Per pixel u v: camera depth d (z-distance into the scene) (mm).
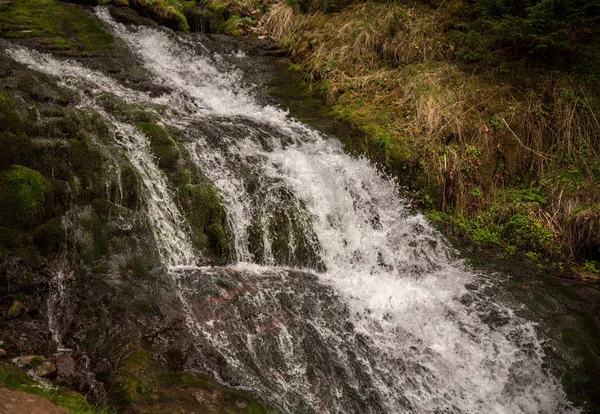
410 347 4773
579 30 8289
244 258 5332
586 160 7156
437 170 6832
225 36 9102
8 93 5340
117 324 4051
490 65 8047
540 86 7695
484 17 8258
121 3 8719
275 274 5117
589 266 6344
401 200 6625
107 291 4281
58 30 7562
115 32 8109
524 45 8039
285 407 3879
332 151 6848
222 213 5355
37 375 3518
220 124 6578
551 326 5332
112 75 7031
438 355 4809
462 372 4797
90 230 4594
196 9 9820
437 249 6184
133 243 4723
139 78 7188
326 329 4602
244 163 6012
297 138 6828
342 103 7840
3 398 3006
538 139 7309
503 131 7250
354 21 8828
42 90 5715
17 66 6168
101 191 4879
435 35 8523
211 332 4211
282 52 8984
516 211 6707
